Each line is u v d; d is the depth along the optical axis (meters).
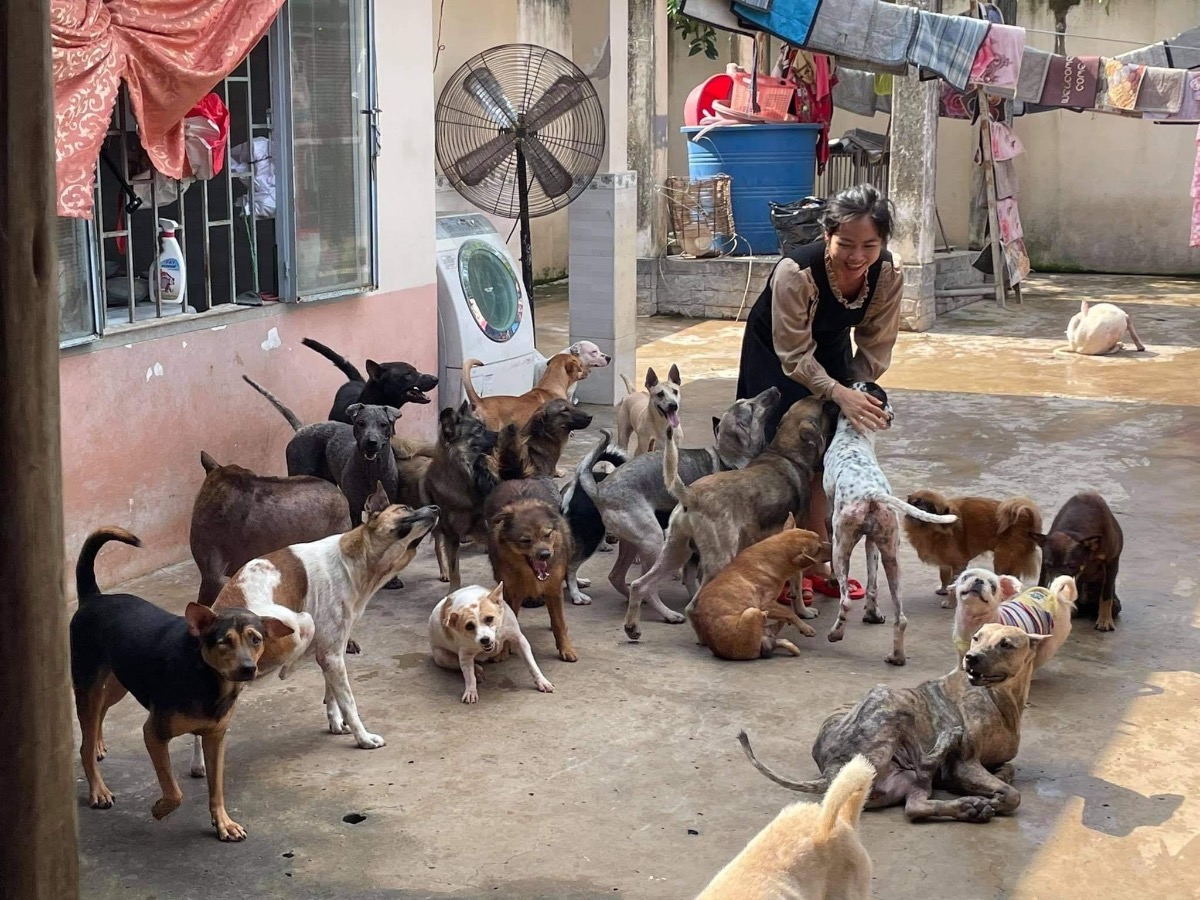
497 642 4.45
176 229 5.96
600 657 4.94
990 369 10.84
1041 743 4.16
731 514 5.04
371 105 6.88
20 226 2.35
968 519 5.32
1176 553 6.12
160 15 5.11
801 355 5.23
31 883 2.53
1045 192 16.92
